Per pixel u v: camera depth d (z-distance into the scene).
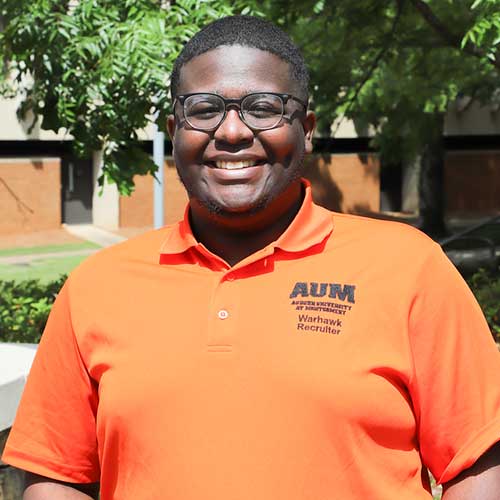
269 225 2.50
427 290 2.35
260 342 2.27
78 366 2.52
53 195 27.86
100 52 7.96
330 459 2.20
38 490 2.60
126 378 2.34
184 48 2.57
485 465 2.35
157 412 2.28
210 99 2.45
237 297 2.34
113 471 2.41
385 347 2.28
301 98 2.51
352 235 2.45
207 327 2.31
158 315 2.38
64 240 26.75
